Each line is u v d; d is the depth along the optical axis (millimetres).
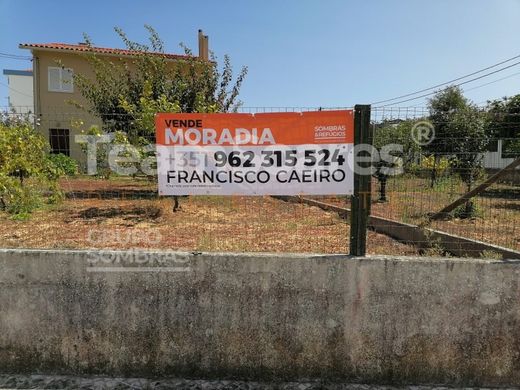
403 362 3408
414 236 6984
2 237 6738
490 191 7574
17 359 3543
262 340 3439
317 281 3402
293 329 3422
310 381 3426
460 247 6215
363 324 3408
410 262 3365
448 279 3355
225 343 3453
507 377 3383
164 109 9367
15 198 6395
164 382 3400
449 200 6562
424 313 3375
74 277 3482
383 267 3373
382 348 3408
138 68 14453
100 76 14453
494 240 6719
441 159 5418
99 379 3449
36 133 6297
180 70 13875
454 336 3379
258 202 7359
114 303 3471
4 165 6035
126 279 3465
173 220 7961
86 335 3498
